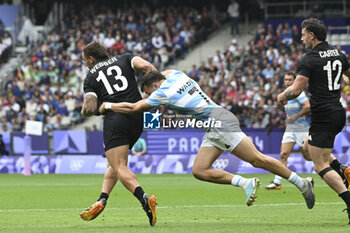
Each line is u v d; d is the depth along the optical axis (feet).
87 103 94.07
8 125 300.81
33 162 263.70
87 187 180.24
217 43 361.51
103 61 95.50
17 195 154.92
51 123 305.12
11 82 332.80
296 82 90.17
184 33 358.43
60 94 316.19
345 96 256.11
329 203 123.03
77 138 271.08
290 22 353.92
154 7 396.37
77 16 384.47
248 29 368.68
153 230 85.10
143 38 354.74
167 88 90.74
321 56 89.92
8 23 393.91
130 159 248.11
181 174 238.48
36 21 408.87
